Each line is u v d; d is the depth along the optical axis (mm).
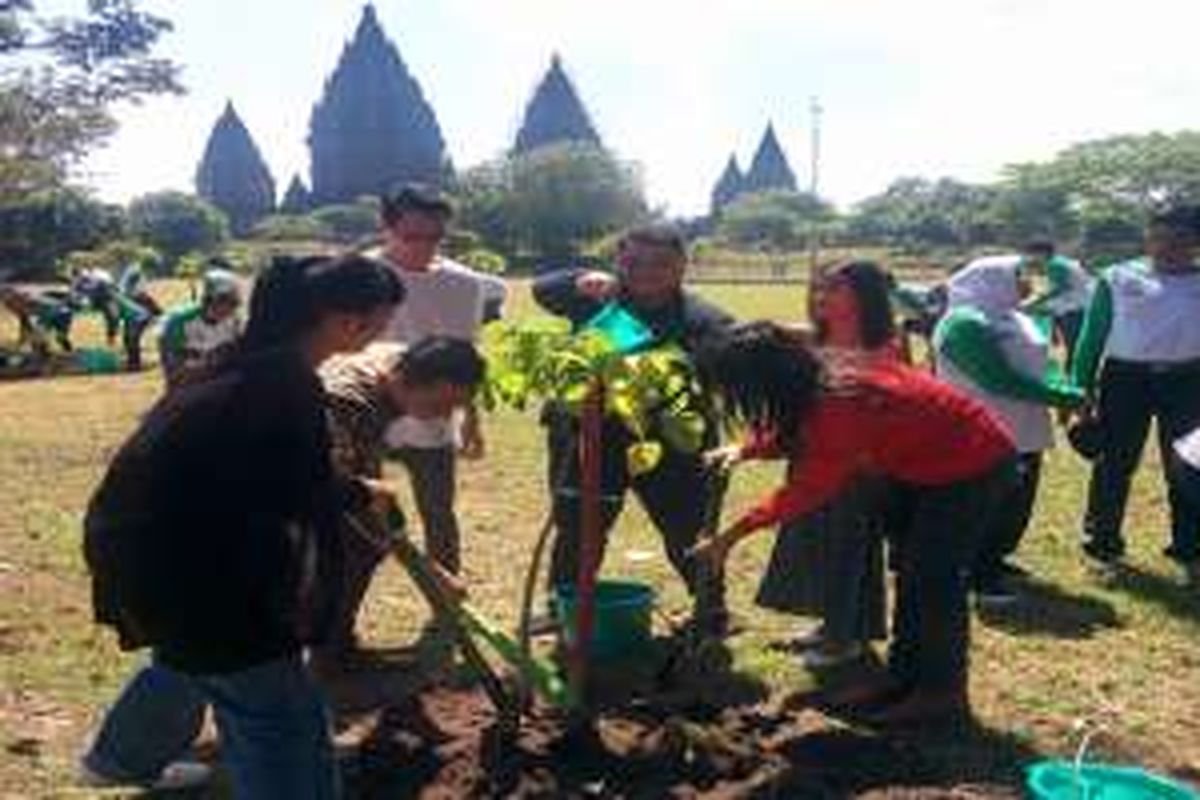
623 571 9961
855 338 7156
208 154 114750
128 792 6344
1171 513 10273
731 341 6391
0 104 37250
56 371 25625
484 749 6320
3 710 7277
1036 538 10992
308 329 4617
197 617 4410
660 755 6324
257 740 4586
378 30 104312
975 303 8984
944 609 6922
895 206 114062
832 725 6852
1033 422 8945
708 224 118625
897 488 7000
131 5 38344
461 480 13531
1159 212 9938
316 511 4508
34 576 9812
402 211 7941
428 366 6395
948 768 6559
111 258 51812
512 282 57719
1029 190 107312
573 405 6480
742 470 14156
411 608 9031
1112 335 10086
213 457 4371
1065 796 5375
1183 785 5887
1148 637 8633
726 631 8195
